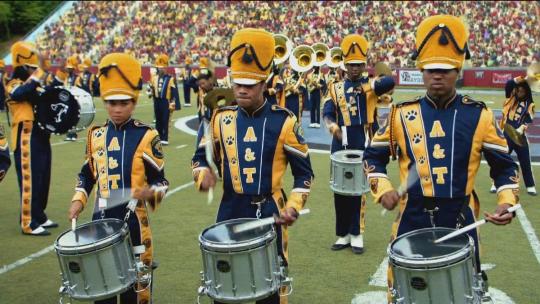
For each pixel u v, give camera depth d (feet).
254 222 10.82
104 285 11.05
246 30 11.26
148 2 145.38
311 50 34.06
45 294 16.33
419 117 10.75
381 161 11.34
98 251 10.87
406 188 10.85
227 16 134.41
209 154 11.55
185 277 17.39
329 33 120.47
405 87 94.17
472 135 10.46
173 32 134.72
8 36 172.65
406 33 114.83
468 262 9.63
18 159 21.56
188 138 46.83
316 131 51.06
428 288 9.45
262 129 11.48
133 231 12.38
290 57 34.04
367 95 20.02
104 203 12.53
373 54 109.40
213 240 10.45
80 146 43.04
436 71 10.33
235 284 10.36
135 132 12.71
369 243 20.45
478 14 114.83
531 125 53.16
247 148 11.49
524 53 103.76
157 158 12.73
